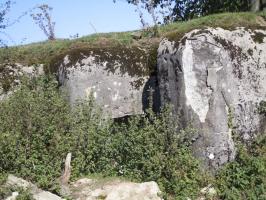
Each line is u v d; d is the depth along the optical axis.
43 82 7.21
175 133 5.92
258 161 5.83
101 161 6.10
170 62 6.25
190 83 6.05
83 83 6.95
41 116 6.26
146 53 7.36
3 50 8.22
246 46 6.33
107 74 7.07
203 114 6.02
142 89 7.18
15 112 6.20
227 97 6.10
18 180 5.50
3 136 5.81
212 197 5.59
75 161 5.97
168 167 5.74
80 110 6.48
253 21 7.35
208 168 5.96
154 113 6.54
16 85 7.46
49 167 5.80
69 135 6.20
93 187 5.65
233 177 5.80
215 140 6.00
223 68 6.10
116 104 7.06
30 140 6.08
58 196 5.42
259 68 6.37
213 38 6.12
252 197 5.50
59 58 7.38
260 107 6.31
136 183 5.61
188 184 5.66
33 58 7.95
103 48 7.22
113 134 6.54
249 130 6.22
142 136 6.02
